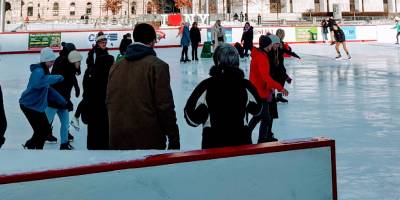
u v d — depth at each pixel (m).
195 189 2.35
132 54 3.48
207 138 3.29
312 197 2.65
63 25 53.09
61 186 2.07
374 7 62.12
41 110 5.52
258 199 2.49
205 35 33.97
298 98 10.23
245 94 3.35
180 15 45.50
